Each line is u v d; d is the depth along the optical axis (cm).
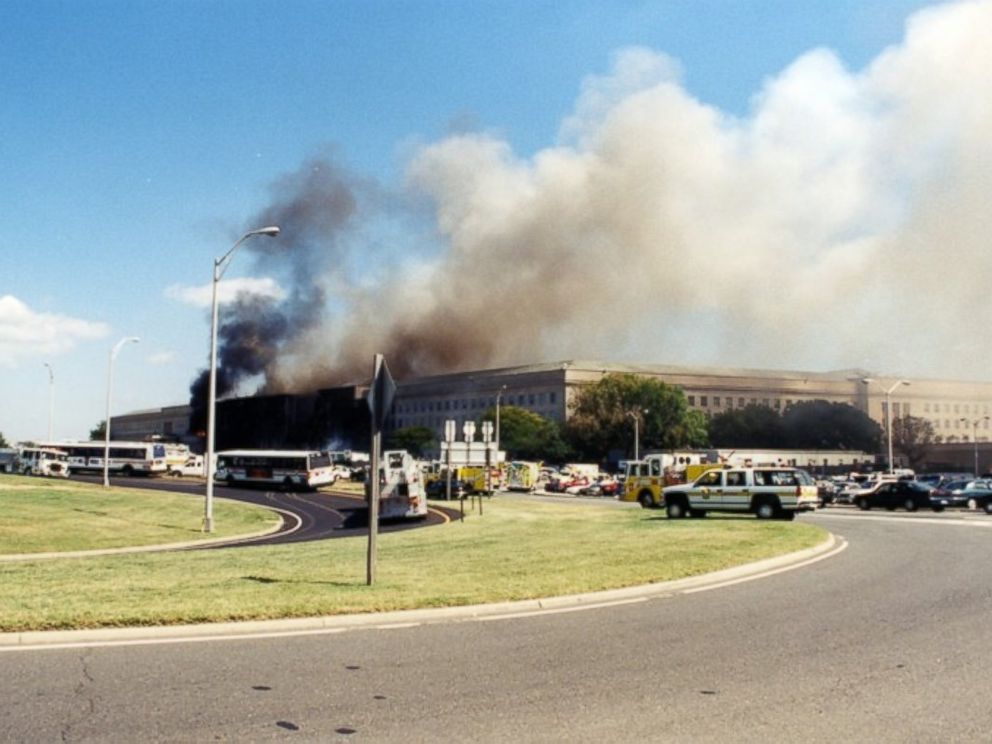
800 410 15325
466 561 1778
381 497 3916
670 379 16588
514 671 905
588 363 16188
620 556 1883
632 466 5000
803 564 1930
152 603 1193
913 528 3184
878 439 14825
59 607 1148
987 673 910
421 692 820
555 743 675
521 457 13825
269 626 1116
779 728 716
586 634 1104
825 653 1001
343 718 734
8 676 861
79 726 701
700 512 3616
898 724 729
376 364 1446
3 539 3033
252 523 3778
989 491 4759
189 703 771
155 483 7194
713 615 1251
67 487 5931
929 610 1305
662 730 710
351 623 1162
